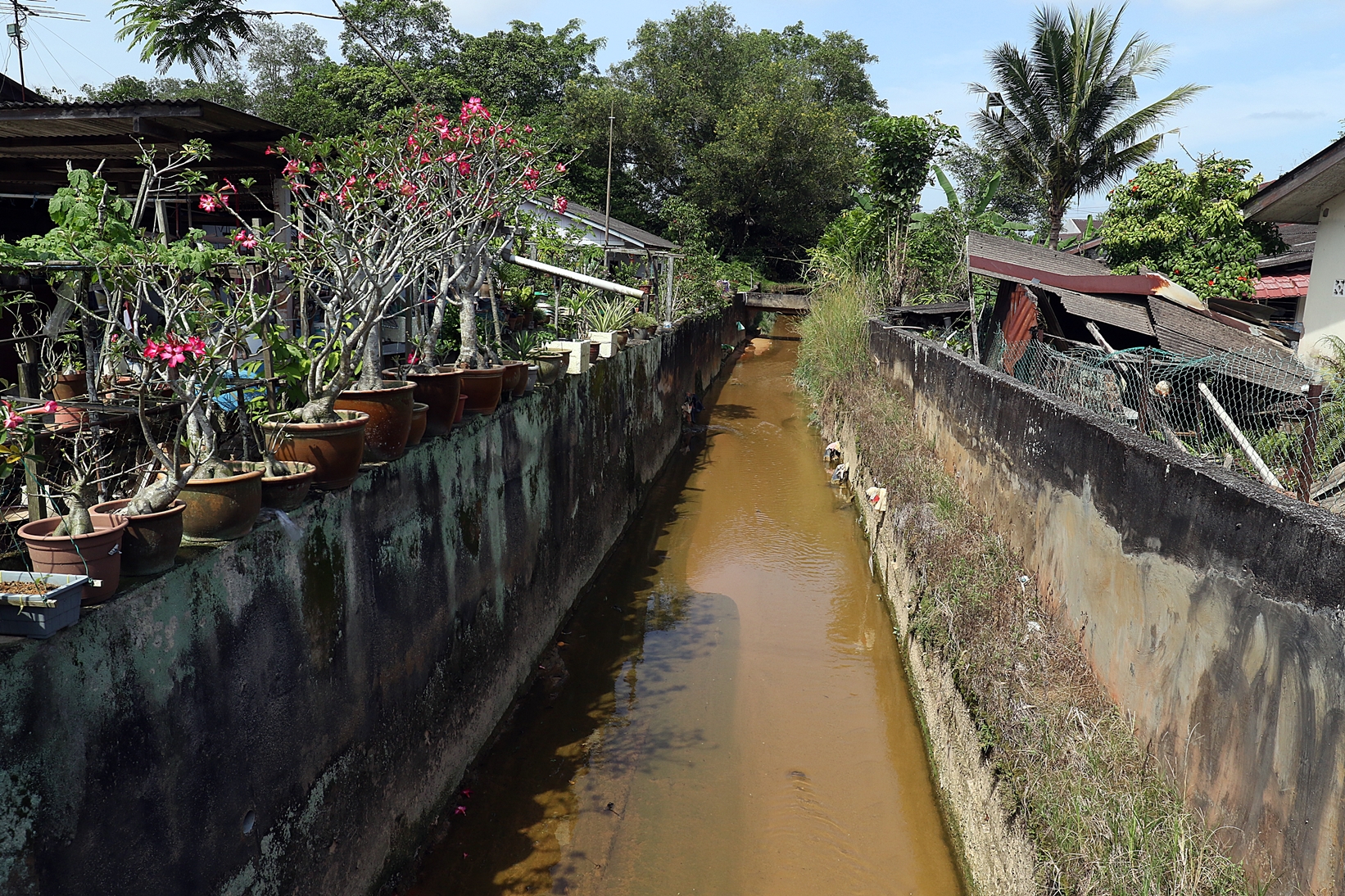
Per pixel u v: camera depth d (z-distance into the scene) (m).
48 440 3.67
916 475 9.82
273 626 3.81
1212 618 3.84
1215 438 7.56
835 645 8.60
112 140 7.88
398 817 5.07
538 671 7.82
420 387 5.53
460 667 6.05
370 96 25.36
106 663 2.86
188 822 3.26
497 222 6.96
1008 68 21.41
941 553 7.49
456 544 5.95
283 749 3.88
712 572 10.50
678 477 14.66
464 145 6.27
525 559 7.50
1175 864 3.58
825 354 18.94
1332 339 9.34
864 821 6.00
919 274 20.12
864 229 21.31
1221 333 9.58
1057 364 9.04
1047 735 4.73
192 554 3.36
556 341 9.62
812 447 16.89
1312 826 3.05
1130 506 4.78
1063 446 5.99
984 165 33.78
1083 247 20.19
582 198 32.62
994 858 4.76
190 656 3.28
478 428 6.35
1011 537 7.20
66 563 2.82
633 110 35.97
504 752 6.55
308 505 4.11
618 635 8.69
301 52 36.38
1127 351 8.41
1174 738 4.13
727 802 6.13
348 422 4.22
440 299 6.29
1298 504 3.48
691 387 19.70
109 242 4.04
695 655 8.29
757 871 5.47
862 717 7.29
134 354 3.95
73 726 2.73
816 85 41.97
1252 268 14.36
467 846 5.51
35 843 2.59
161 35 6.06
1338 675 2.96
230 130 7.57
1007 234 23.78
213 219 9.23
